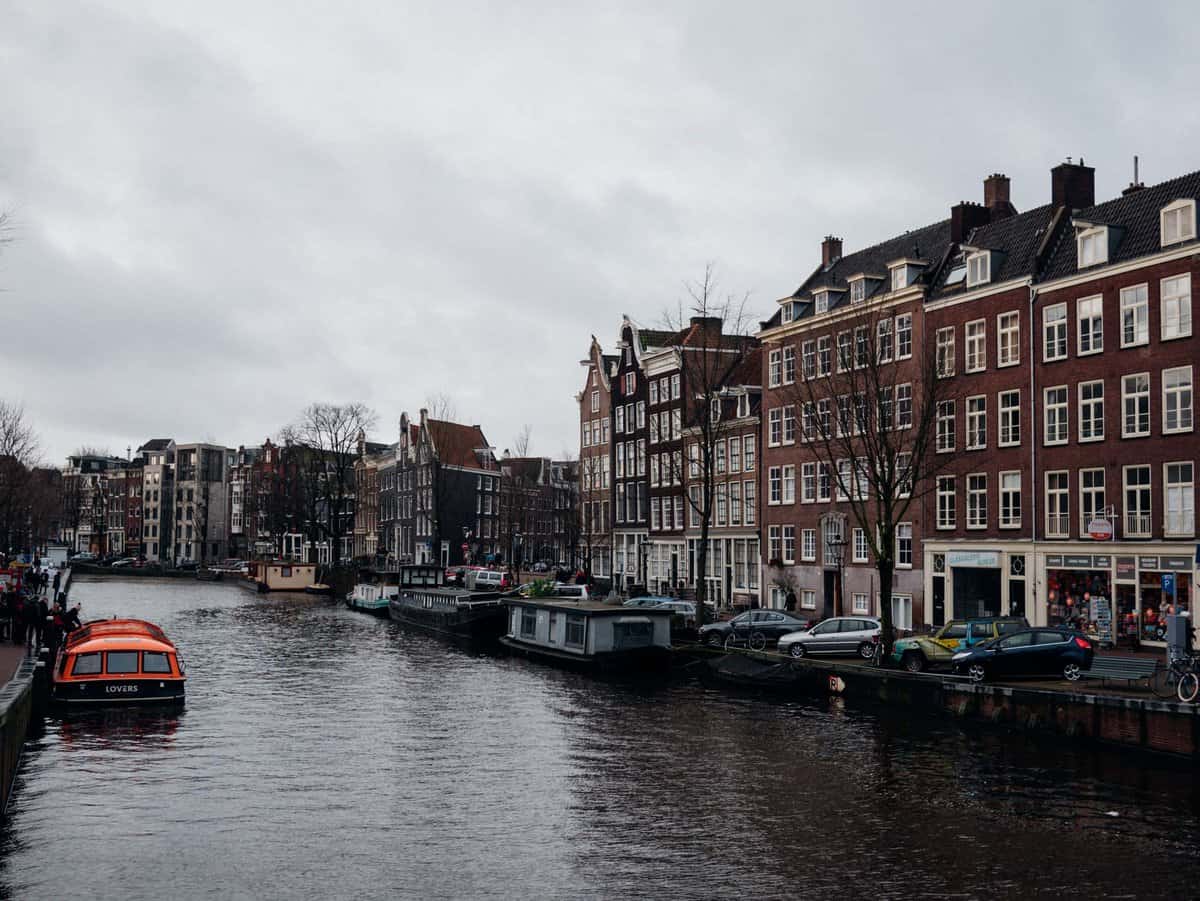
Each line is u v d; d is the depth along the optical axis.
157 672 33.00
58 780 23.70
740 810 21.56
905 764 25.45
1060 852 18.80
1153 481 36.72
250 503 136.25
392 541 112.81
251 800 22.25
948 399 43.25
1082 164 42.94
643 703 34.59
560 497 95.88
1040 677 29.66
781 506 56.34
